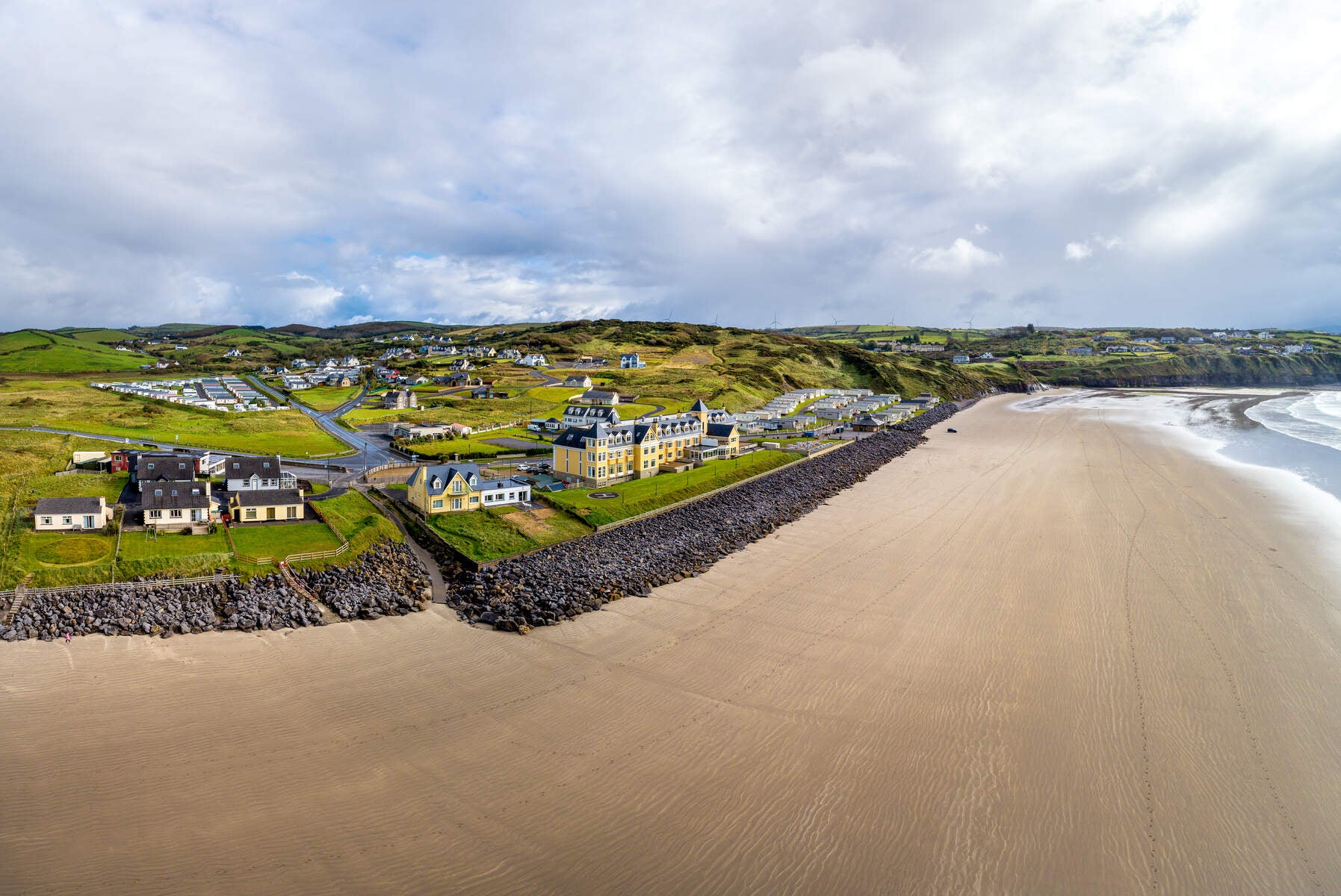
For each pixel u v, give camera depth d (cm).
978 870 2845
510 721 3909
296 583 5659
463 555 6575
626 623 5306
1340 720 3959
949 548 7181
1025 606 5622
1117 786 3378
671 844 2969
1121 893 2744
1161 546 7125
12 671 4181
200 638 4772
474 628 5166
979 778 3434
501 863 2847
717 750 3653
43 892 2636
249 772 3394
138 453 8319
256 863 2814
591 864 2850
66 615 4825
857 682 4391
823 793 3309
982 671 4525
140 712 3872
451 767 3481
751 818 3134
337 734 3747
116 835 2945
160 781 3300
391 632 5053
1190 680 4400
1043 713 4025
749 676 4469
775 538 7631
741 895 2706
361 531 6856
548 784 3356
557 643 4938
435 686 4291
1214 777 3459
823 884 2764
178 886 2686
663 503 8781
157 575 5488
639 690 4281
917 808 3216
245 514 6869
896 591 5972
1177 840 3030
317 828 3027
